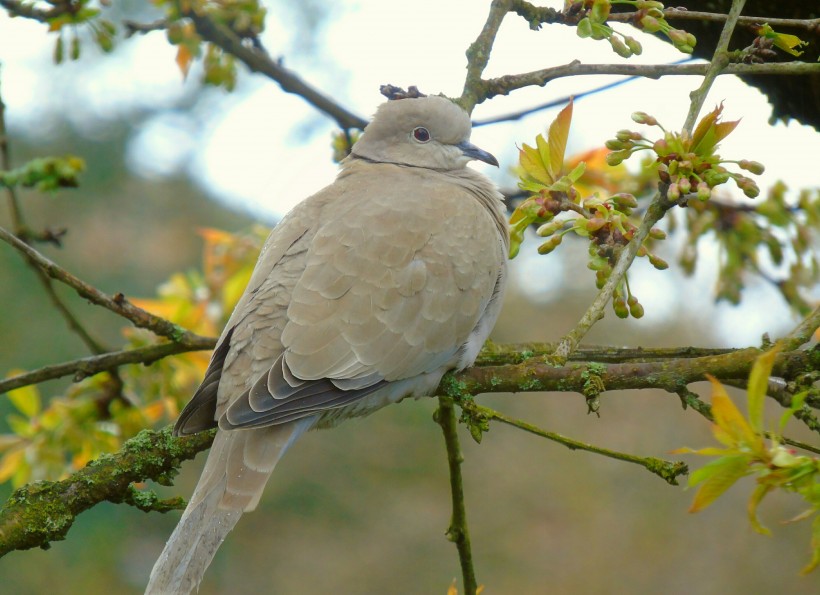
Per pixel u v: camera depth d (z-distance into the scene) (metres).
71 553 19.59
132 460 7.44
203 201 22.94
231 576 21.62
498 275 8.14
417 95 9.88
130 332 10.09
